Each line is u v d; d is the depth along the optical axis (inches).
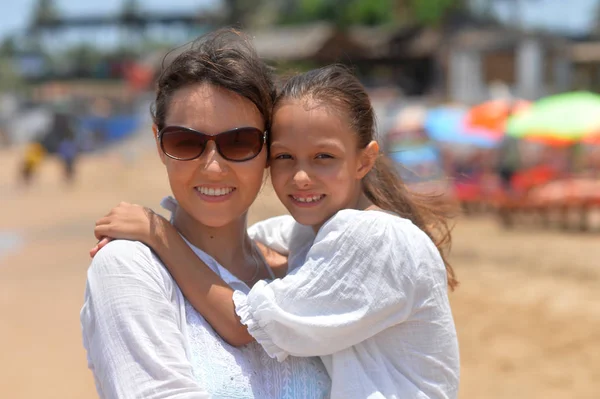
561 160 735.7
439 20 1531.7
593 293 375.9
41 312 364.2
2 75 2512.3
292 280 86.4
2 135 1611.7
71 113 1461.6
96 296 82.4
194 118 88.8
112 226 87.0
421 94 1365.7
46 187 943.7
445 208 115.1
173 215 98.3
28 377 273.7
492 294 378.9
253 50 94.5
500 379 272.8
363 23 1766.7
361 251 85.5
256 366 86.8
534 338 313.9
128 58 2994.6
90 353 83.7
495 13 1573.6
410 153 653.3
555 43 1221.7
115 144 1432.1
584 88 1300.4
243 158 89.9
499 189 602.5
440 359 88.4
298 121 92.7
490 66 1220.5
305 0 1963.6
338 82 95.0
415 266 86.7
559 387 264.8
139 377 78.8
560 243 514.3
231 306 87.0
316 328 84.0
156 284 83.5
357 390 85.0
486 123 700.7
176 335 82.4
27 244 552.7
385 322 85.8
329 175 93.5
